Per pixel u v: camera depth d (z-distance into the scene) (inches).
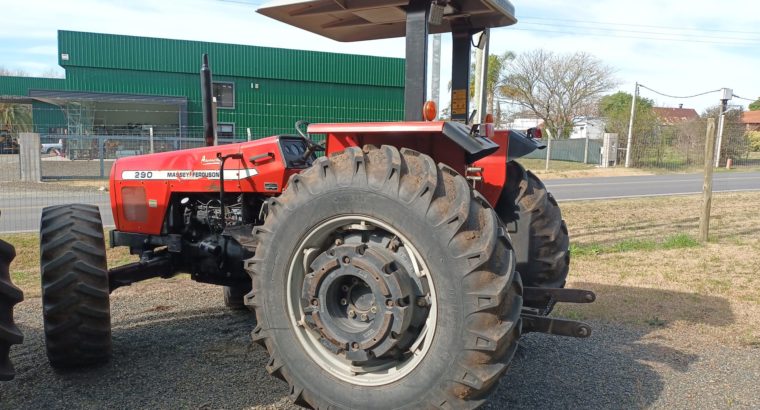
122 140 730.8
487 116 152.1
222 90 1060.5
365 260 99.2
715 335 167.6
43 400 124.3
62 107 1045.2
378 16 142.3
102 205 461.1
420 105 116.7
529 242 140.3
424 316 99.6
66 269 136.3
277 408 120.7
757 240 311.3
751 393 130.5
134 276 160.7
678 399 127.4
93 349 139.2
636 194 577.0
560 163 1087.0
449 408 93.8
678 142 995.3
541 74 1594.5
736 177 805.9
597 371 142.3
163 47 1051.3
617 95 1800.0
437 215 94.0
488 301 89.4
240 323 179.2
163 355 151.0
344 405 101.7
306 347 106.3
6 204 473.4
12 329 99.8
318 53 1088.2
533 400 126.3
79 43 1022.4
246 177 153.7
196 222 168.4
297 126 147.3
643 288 216.1
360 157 101.8
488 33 150.3
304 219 104.4
